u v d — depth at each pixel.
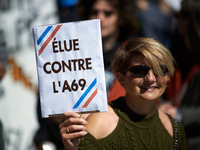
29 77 5.00
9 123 4.98
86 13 4.07
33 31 2.43
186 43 3.80
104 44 3.91
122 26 4.04
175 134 2.69
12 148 4.93
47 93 2.43
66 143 2.38
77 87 2.41
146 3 4.60
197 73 3.24
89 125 2.49
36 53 2.44
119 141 2.48
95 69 2.40
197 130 3.08
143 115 2.55
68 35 2.41
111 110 2.56
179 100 3.83
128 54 2.52
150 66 2.47
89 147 2.44
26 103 5.00
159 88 2.54
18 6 4.93
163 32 4.46
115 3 3.95
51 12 4.87
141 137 2.52
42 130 4.00
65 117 2.42
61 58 2.42
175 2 4.67
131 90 2.52
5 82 4.98
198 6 3.67
